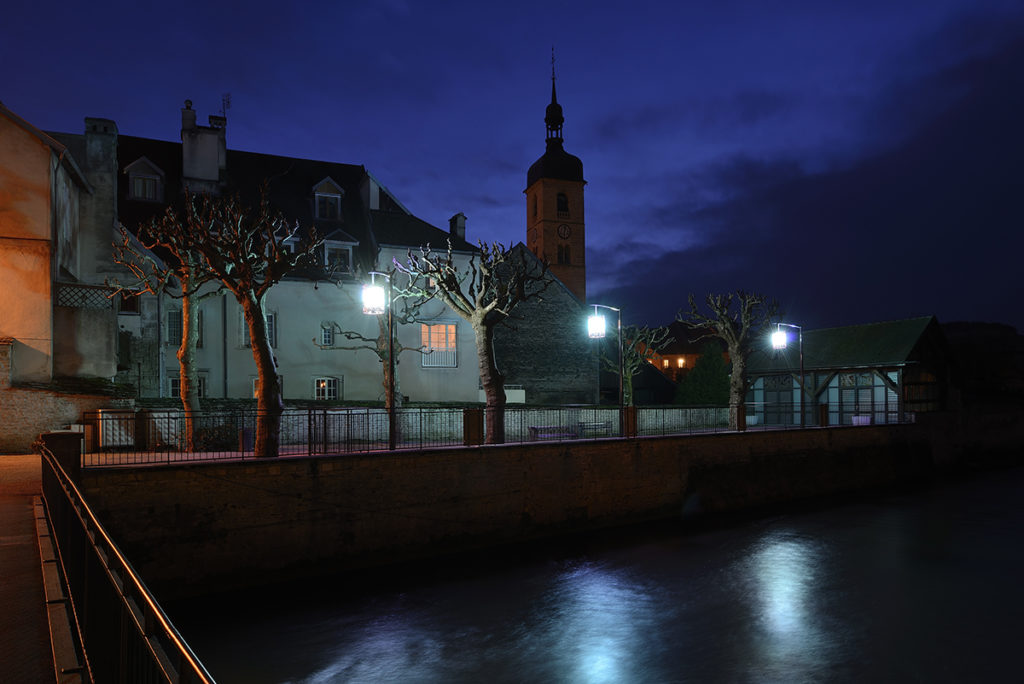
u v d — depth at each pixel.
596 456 20.69
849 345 38.75
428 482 17.08
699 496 23.52
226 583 14.05
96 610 4.62
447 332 32.69
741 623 13.63
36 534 8.82
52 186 20.89
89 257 25.52
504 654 12.05
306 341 29.50
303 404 26.48
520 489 18.84
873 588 15.87
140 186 30.31
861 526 22.30
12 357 19.03
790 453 27.16
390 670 11.32
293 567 14.91
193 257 21.84
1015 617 14.04
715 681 11.12
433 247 32.59
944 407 37.34
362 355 30.48
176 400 23.83
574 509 19.98
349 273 30.47
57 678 4.48
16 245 20.20
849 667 11.67
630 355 40.97
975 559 18.28
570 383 37.00
